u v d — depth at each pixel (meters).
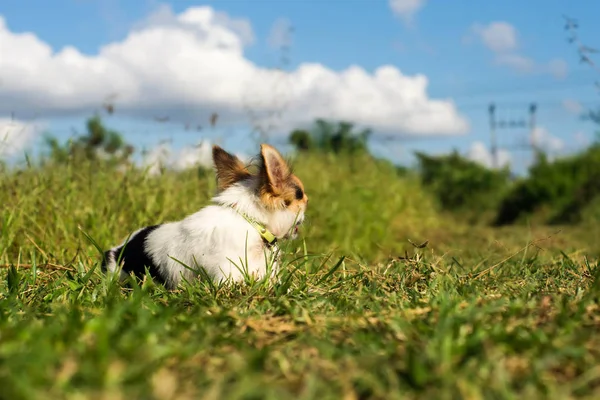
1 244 1.49
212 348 0.81
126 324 0.84
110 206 1.75
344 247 2.14
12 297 1.02
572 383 0.68
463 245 2.53
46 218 1.67
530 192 5.42
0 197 1.66
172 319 0.89
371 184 3.26
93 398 0.59
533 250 2.02
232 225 1.24
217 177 1.34
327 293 1.10
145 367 0.67
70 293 1.12
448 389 0.64
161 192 1.90
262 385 0.66
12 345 0.74
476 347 0.76
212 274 1.22
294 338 0.86
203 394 0.63
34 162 1.83
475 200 6.82
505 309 0.96
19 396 0.58
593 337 0.82
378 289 1.11
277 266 1.27
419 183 4.73
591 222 3.77
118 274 1.21
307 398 0.63
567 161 5.49
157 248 1.29
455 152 7.65
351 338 0.84
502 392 0.64
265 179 1.27
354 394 0.66
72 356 0.69
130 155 1.95
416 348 0.79
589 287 1.07
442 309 0.90
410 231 3.12
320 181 2.91
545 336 0.81
